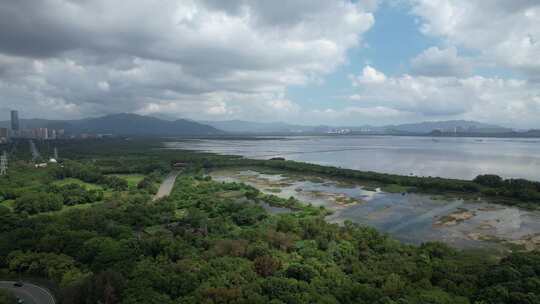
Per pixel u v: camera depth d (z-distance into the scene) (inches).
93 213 5049.2
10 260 3467.0
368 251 3740.2
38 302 2896.2
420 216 5900.6
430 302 2438.5
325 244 3873.0
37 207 5748.0
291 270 3090.6
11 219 4655.5
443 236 4845.0
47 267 3314.5
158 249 3649.1
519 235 4859.7
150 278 2903.5
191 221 4859.7
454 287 2778.1
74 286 2775.6
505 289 2544.3
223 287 2716.5
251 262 3319.4
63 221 4596.5
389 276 2960.1
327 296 2623.0
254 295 2608.3
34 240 3759.8
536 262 3026.6
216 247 3676.2
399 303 2440.9
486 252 4136.3
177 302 2564.0
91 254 3467.0
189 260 3289.9
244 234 4153.5
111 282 2719.0
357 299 2610.7
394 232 5039.4
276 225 4579.2
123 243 3747.5
